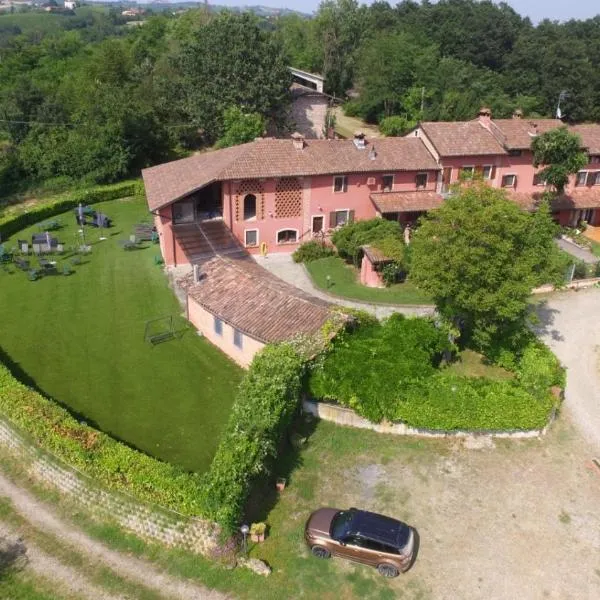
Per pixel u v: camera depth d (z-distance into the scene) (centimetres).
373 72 10075
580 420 2997
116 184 6856
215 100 7488
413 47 10325
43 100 7850
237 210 4819
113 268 4656
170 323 3822
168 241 4631
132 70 9244
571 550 2278
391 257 4328
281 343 2905
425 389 2767
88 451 2409
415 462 2673
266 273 3897
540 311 4088
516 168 5512
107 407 2995
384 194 5175
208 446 2755
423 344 3041
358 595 2078
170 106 8012
